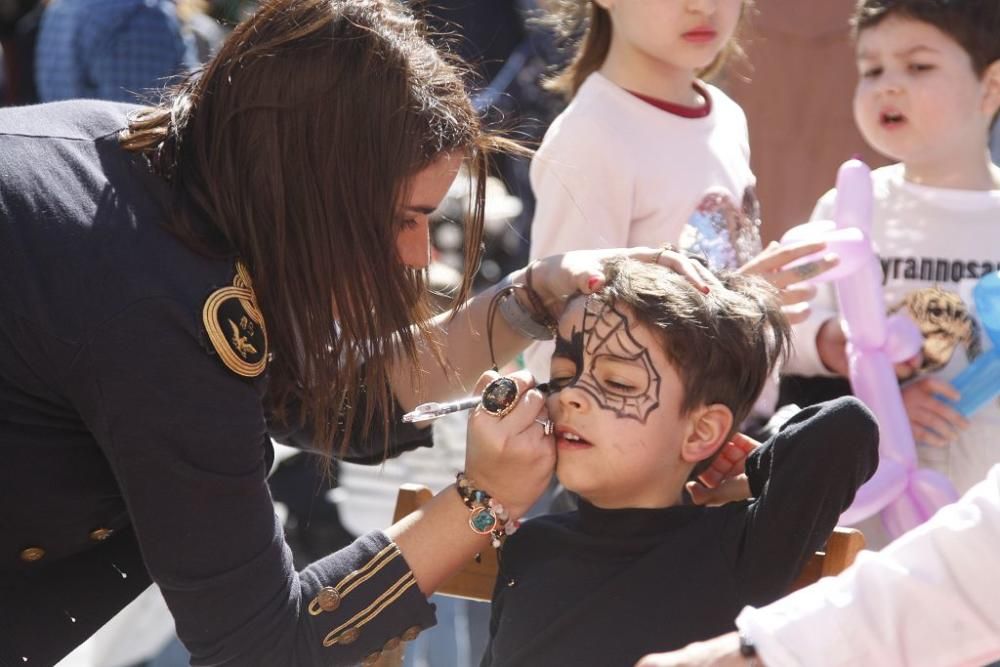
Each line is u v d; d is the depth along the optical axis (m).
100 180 1.83
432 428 2.43
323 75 1.79
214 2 4.90
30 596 2.02
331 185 1.81
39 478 1.87
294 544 3.97
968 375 2.74
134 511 1.78
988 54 2.87
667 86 2.94
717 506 2.17
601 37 3.11
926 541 1.62
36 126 1.89
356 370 1.94
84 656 3.80
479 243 2.05
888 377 2.72
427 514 1.99
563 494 3.12
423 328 2.01
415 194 1.88
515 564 2.19
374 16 1.86
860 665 1.59
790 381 2.97
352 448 2.38
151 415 1.74
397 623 1.93
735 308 2.13
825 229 2.68
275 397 2.05
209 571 1.80
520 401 1.97
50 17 4.70
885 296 2.90
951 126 2.88
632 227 2.85
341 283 1.85
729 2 2.86
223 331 1.77
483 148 2.00
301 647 1.87
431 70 1.89
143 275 1.75
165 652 3.82
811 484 1.96
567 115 2.89
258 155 1.81
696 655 1.63
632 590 2.03
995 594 1.58
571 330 2.13
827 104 3.75
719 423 2.13
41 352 1.75
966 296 2.84
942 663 1.59
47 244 1.75
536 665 2.07
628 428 2.07
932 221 2.90
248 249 1.86
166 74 4.57
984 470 2.80
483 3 4.91
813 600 1.64
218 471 1.77
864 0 2.98
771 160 3.81
